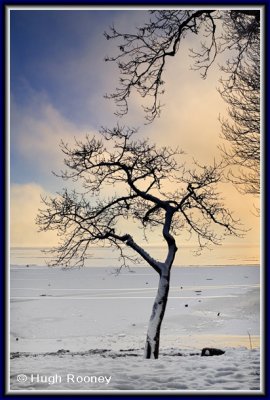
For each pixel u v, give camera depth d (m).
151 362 13.56
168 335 46.44
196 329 51.88
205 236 19.62
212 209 19.17
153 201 18.28
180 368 12.32
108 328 54.47
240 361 13.34
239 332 48.78
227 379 10.90
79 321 61.72
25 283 152.88
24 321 61.50
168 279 17.06
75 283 155.88
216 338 42.91
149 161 18.56
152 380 11.00
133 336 46.78
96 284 153.38
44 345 39.72
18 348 37.44
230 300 84.69
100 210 18.45
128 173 18.22
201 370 12.02
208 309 72.25
